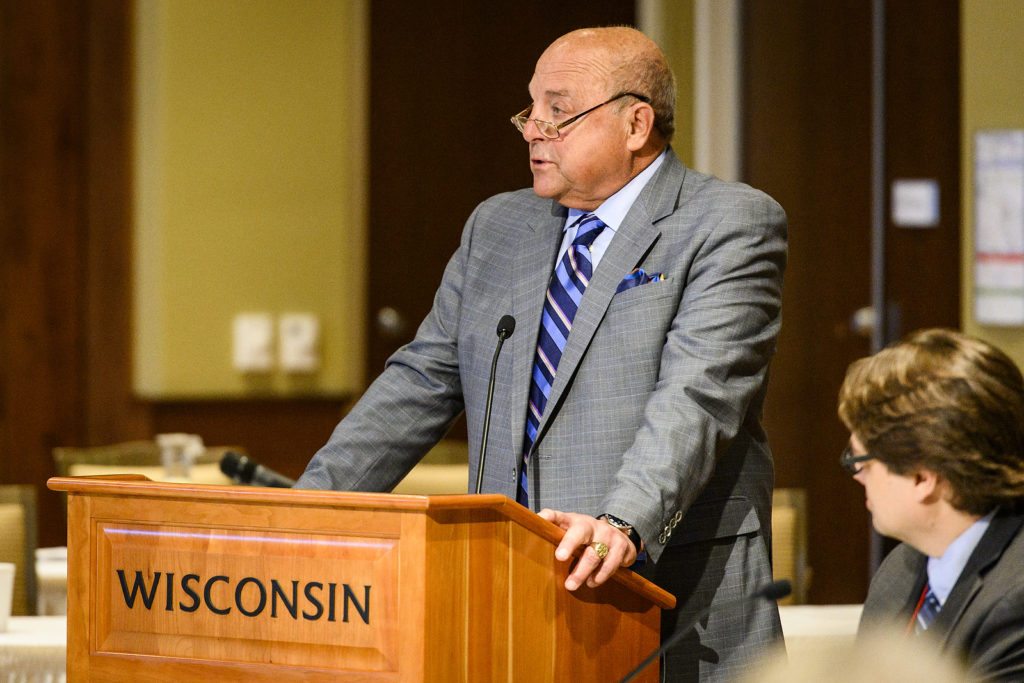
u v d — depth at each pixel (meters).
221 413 15.02
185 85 14.54
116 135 14.56
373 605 3.88
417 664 3.82
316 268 15.52
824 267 14.81
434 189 17.14
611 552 4.26
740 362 4.99
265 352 15.09
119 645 4.21
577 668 4.33
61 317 14.45
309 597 3.96
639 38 5.52
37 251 14.32
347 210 15.76
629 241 5.30
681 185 5.51
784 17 15.05
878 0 14.06
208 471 10.61
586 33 5.52
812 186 14.89
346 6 15.66
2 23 14.06
